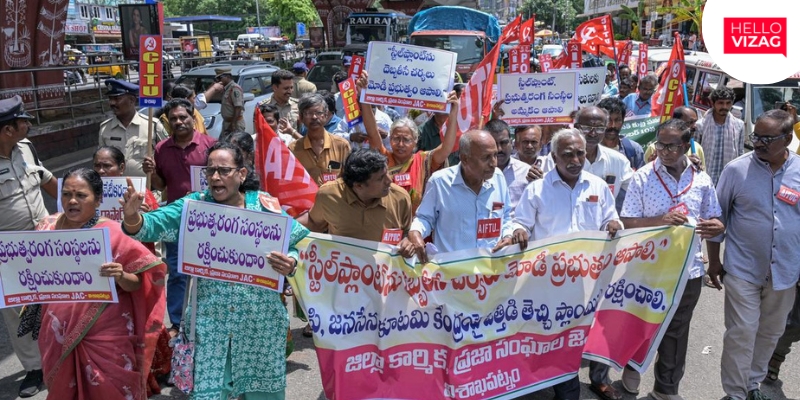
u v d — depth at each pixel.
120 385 3.45
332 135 5.73
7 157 4.57
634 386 4.45
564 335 4.09
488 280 3.93
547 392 4.57
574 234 4.02
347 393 3.76
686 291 4.13
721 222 4.21
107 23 54.56
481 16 19.83
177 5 81.06
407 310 3.84
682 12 33.12
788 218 4.04
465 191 3.97
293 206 4.71
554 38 45.78
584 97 7.55
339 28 31.39
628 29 51.72
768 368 4.70
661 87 7.75
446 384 3.88
